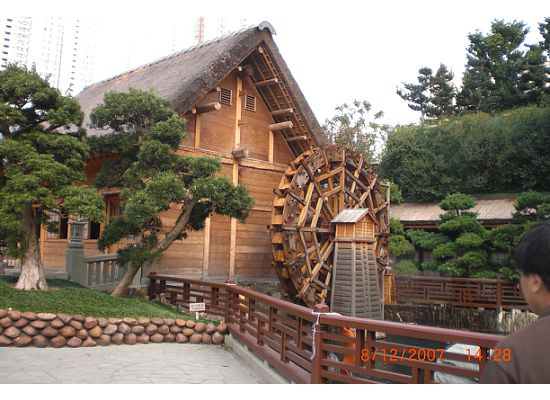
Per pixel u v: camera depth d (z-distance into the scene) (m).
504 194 21.06
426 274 19.44
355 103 29.31
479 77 28.28
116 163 9.86
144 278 11.48
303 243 13.49
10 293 7.61
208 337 8.27
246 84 14.62
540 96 24.55
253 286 13.74
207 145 13.34
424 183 22.69
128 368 6.12
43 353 6.51
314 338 4.84
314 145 15.10
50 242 13.90
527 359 1.54
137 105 9.14
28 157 7.68
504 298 15.56
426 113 32.47
